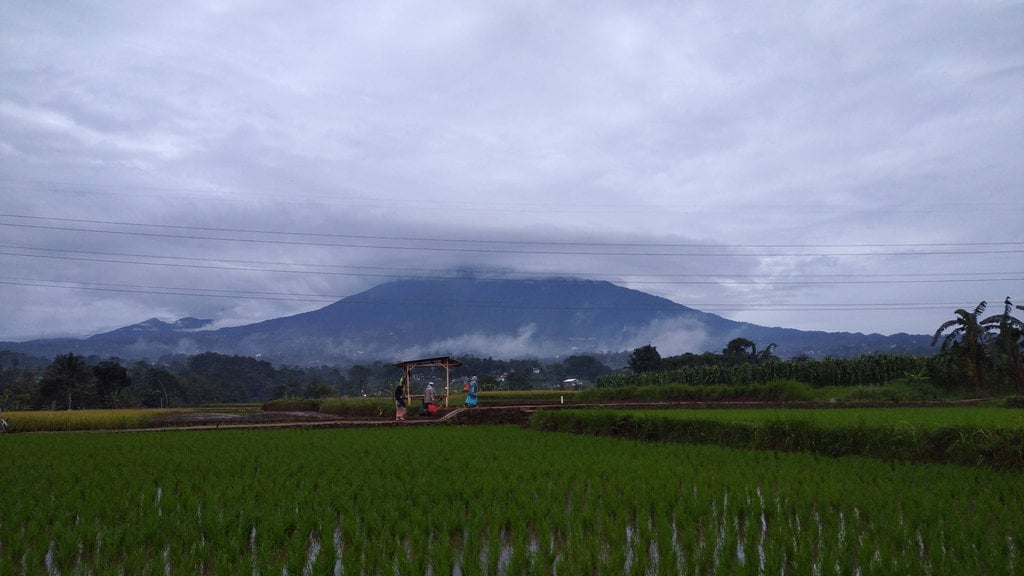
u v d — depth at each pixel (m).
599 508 11.50
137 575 8.89
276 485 13.81
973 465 16.27
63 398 67.69
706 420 22.52
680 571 8.86
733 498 12.28
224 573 8.63
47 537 10.05
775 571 8.65
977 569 8.59
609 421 25.64
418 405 41.00
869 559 9.17
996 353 44.97
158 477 15.30
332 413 42.06
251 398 108.50
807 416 20.94
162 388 82.69
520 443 21.89
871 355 50.91
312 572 8.86
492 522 10.89
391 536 10.58
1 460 18.22
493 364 134.75
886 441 17.84
